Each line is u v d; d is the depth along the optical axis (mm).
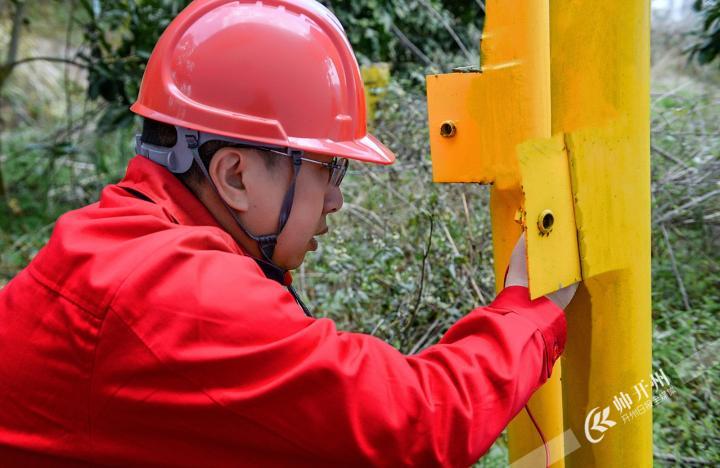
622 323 1132
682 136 3320
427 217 2332
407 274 2578
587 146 1041
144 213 970
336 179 1138
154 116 1056
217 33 1047
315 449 865
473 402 896
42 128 7633
